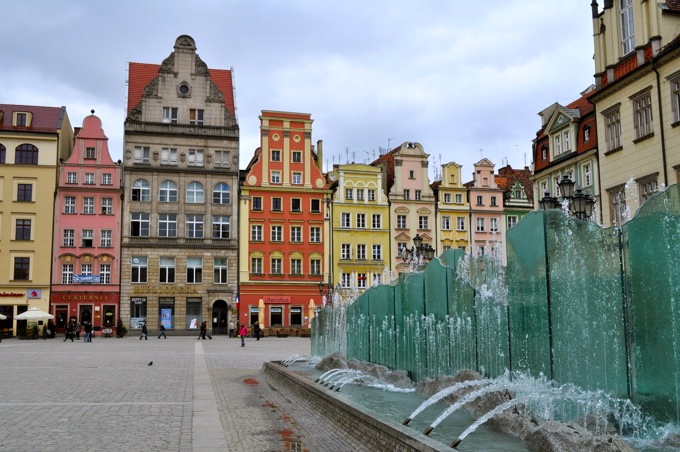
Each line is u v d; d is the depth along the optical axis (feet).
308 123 242.58
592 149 137.69
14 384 66.85
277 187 236.43
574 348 35.68
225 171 233.55
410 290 61.05
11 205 214.90
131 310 220.23
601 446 27.27
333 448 35.65
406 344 61.98
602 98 124.77
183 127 231.50
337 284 218.38
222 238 230.27
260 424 43.37
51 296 214.48
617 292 33.47
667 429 30.60
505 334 42.52
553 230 37.50
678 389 30.30
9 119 221.66
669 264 31.14
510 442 31.83
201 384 67.21
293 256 235.61
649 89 110.93
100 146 224.33
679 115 104.22
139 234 224.33
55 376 75.97
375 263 241.35
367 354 74.79
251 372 84.02
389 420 32.83
